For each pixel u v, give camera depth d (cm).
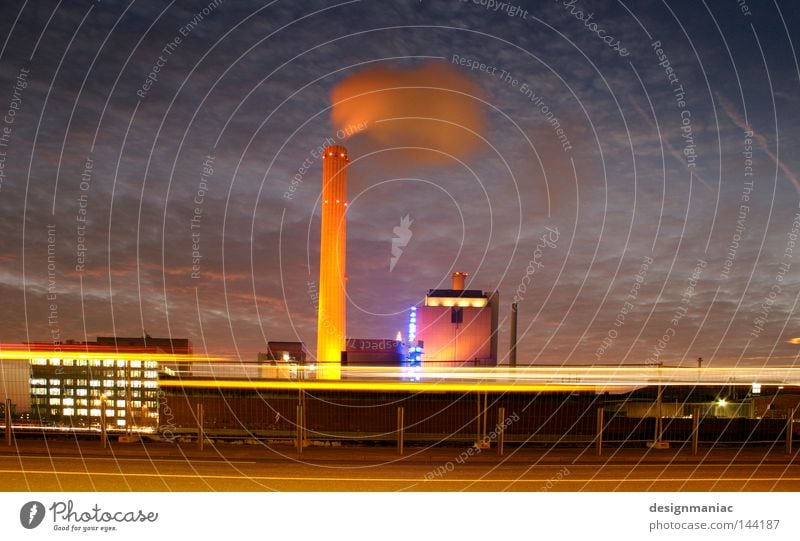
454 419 1681
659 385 1642
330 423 1678
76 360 2484
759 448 1575
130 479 1125
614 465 1341
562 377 1867
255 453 1420
